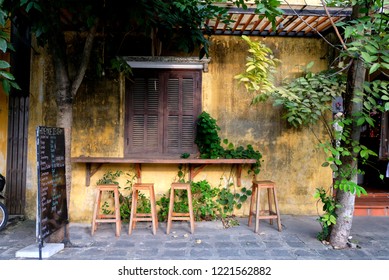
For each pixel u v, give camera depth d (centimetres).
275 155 561
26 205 538
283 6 437
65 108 416
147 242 425
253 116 560
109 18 423
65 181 411
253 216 546
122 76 540
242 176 555
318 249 402
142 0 396
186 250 396
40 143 351
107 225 509
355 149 374
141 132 546
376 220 542
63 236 412
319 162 563
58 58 409
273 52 563
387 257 378
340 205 404
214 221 525
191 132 550
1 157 547
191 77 553
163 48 545
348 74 404
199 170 539
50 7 375
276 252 391
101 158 495
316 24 495
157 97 549
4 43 299
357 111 391
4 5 356
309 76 496
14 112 552
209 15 450
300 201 561
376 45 304
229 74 558
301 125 561
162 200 528
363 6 367
